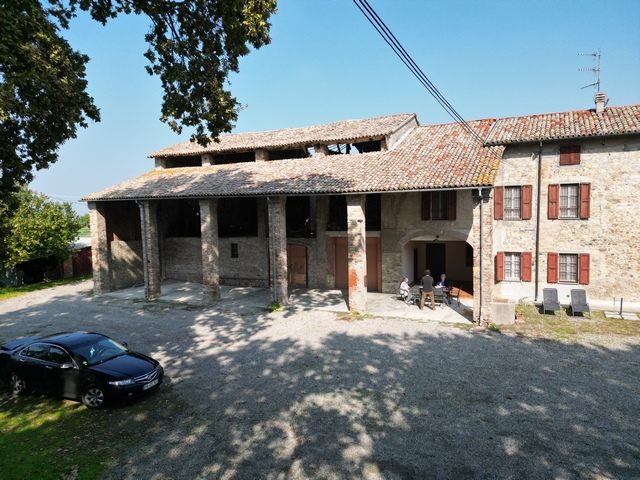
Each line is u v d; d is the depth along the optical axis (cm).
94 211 2236
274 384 1036
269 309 1791
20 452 754
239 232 2527
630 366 1085
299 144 2219
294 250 2306
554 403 894
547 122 1891
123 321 1695
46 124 1128
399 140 2155
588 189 1727
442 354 1209
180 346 1353
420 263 2400
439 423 826
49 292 2452
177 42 1064
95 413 909
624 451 717
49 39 956
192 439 790
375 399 939
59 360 983
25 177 1185
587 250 1750
